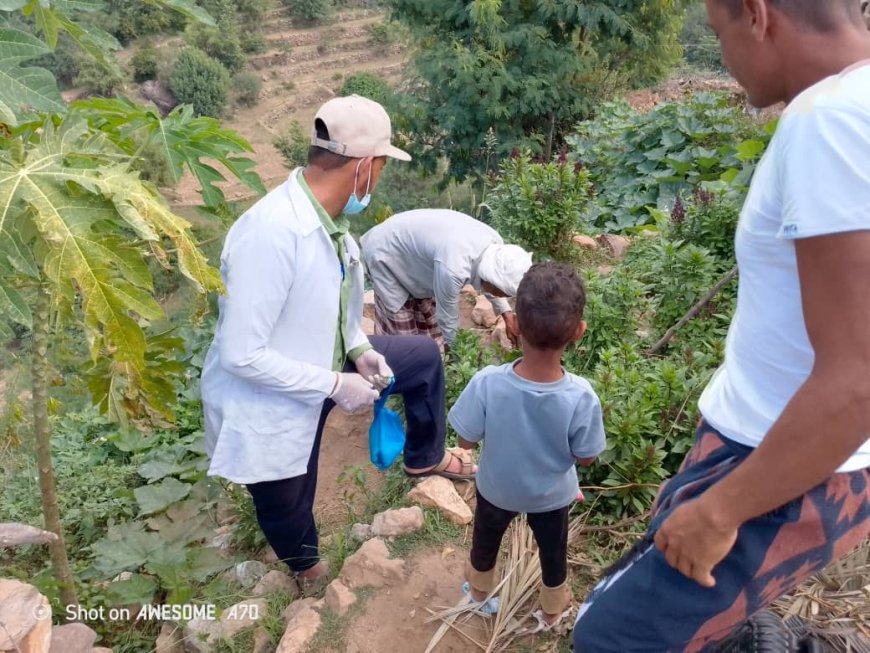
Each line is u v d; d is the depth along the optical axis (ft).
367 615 9.80
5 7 8.12
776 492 4.30
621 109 32.83
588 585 10.16
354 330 11.15
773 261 4.61
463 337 15.96
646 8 51.16
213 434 10.21
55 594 10.71
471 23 47.98
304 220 9.01
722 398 5.37
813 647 6.36
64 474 15.43
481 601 9.70
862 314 3.87
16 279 8.48
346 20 142.20
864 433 3.94
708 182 21.79
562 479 8.44
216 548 12.37
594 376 14.03
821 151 4.00
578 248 21.77
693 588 5.19
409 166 53.47
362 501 13.00
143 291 7.79
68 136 8.05
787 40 4.48
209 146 10.49
